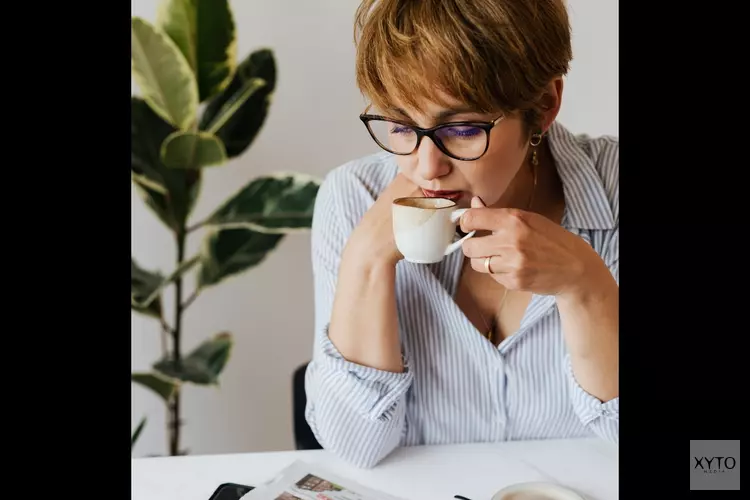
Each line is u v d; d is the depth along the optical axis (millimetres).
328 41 2076
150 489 964
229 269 1995
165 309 2221
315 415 1123
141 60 1685
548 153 1183
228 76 1863
